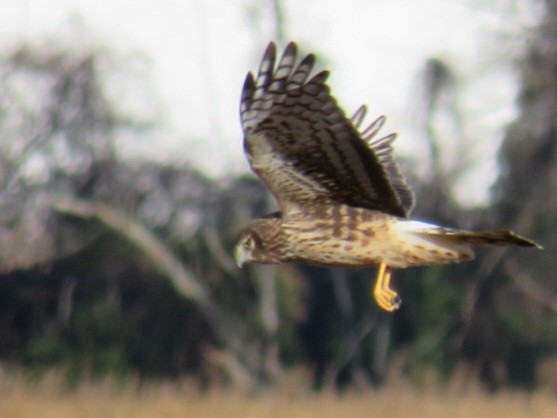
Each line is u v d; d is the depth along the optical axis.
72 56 57.03
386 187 13.62
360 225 13.78
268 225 14.26
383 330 51.47
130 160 56.47
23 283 50.56
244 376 47.50
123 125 56.94
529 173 49.59
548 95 49.38
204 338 50.00
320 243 13.97
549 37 49.06
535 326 51.22
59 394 31.27
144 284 50.44
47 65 56.69
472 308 49.69
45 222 53.81
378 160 13.30
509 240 13.40
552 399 33.84
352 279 52.12
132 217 53.59
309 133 13.21
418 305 51.44
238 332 48.91
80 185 55.56
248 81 13.05
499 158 50.34
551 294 49.91
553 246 49.56
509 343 51.31
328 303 51.97
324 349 51.38
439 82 51.50
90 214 50.50
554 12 48.97
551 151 49.44
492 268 50.69
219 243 50.28
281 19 45.78
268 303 49.09
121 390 33.38
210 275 49.97
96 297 50.41
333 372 50.50
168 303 50.09
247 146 13.44
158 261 49.28
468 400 32.94
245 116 13.19
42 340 48.94
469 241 13.58
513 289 51.31
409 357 50.47
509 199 49.59
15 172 55.31
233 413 29.59
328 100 12.95
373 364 51.41
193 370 49.66
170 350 49.84
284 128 13.22
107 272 50.56
